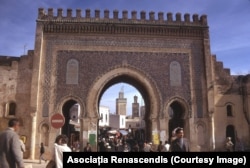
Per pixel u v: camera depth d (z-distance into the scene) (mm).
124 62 33312
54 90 32156
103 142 31969
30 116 31188
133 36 33969
